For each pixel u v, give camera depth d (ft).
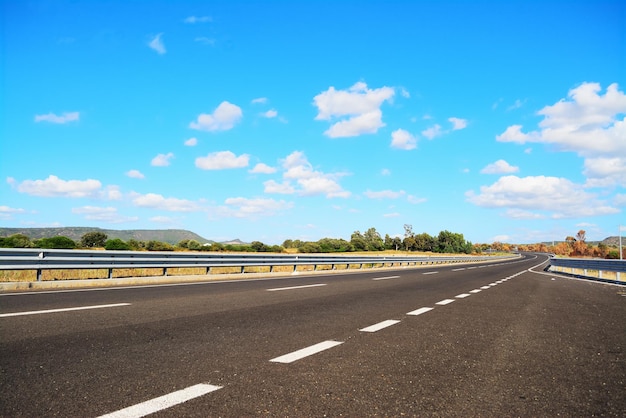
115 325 22.45
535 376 15.05
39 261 42.80
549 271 121.90
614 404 12.30
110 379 13.42
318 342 19.60
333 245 393.29
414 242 481.87
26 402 11.32
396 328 23.82
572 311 33.94
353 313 29.17
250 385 13.14
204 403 11.53
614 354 18.80
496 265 171.73
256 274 70.74
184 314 26.86
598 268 83.71
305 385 13.28
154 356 16.37
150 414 10.70
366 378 14.20
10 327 21.31
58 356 16.01
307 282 57.21
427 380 14.21
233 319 25.41
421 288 51.70
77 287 44.91
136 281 51.88
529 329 24.90
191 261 58.59
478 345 20.02
